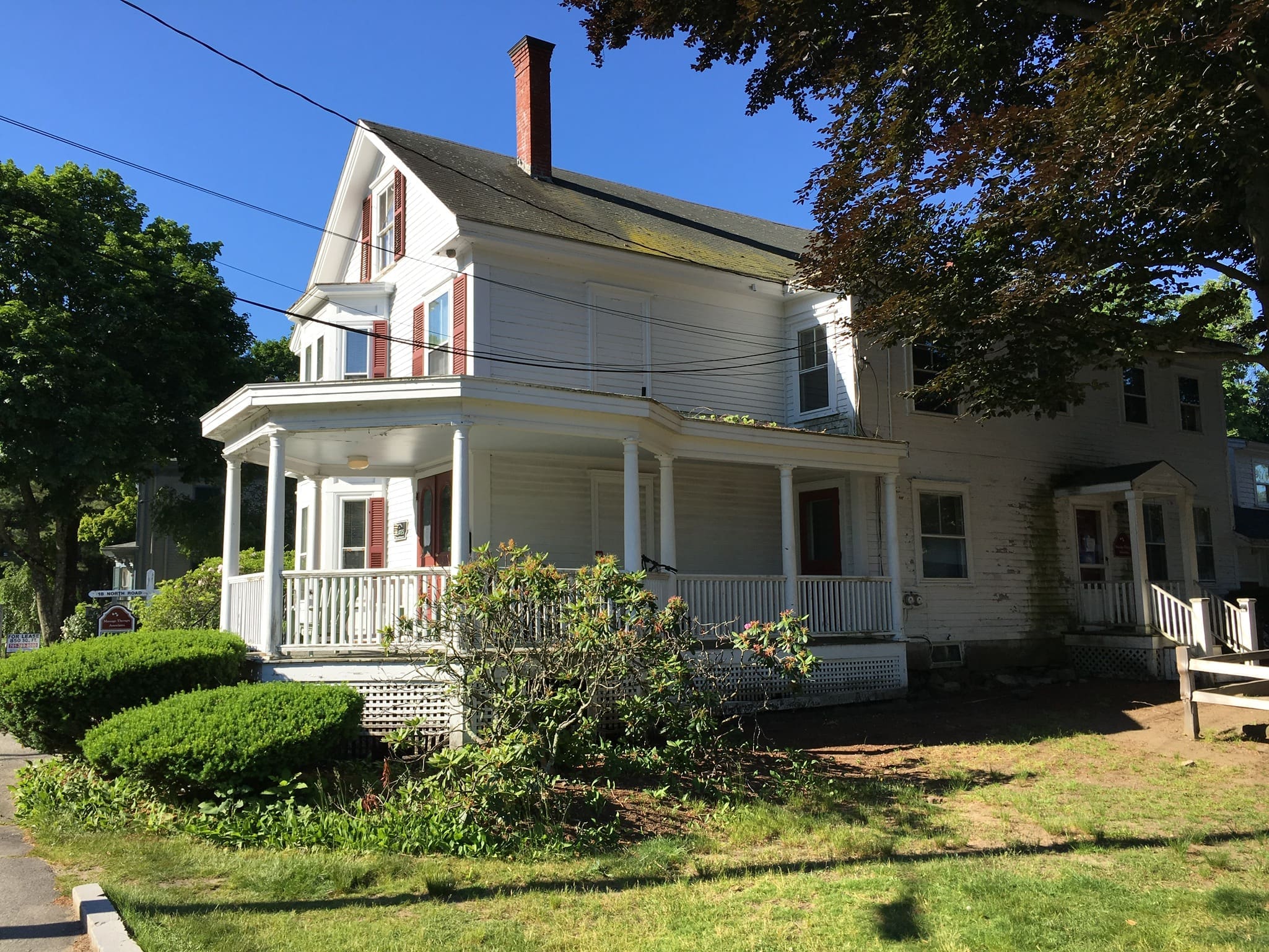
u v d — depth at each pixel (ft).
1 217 71.92
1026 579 62.49
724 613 46.73
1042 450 64.90
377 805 27.61
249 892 21.58
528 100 65.31
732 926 19.39
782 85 47.62
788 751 38.19
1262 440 131.13
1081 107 34.01
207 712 28.40
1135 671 60.18
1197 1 30.89
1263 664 44.65
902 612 56.13
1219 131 34.14
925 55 39.32
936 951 17.70
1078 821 27.53
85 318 76.64
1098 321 42.65
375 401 38.37
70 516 85.87
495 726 29.94
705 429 47.03
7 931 19.12
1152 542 69.82
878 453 53.67
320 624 38.14
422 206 56.80
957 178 39.70
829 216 45.06
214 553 107.96
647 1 42.70
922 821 28.12
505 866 24.23
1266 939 17.95
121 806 28.22
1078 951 17.49
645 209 67.77
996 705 50.72
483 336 50.42
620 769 31.35
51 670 31.71
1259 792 30.94
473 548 48.78
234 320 88.58
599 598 31.78
